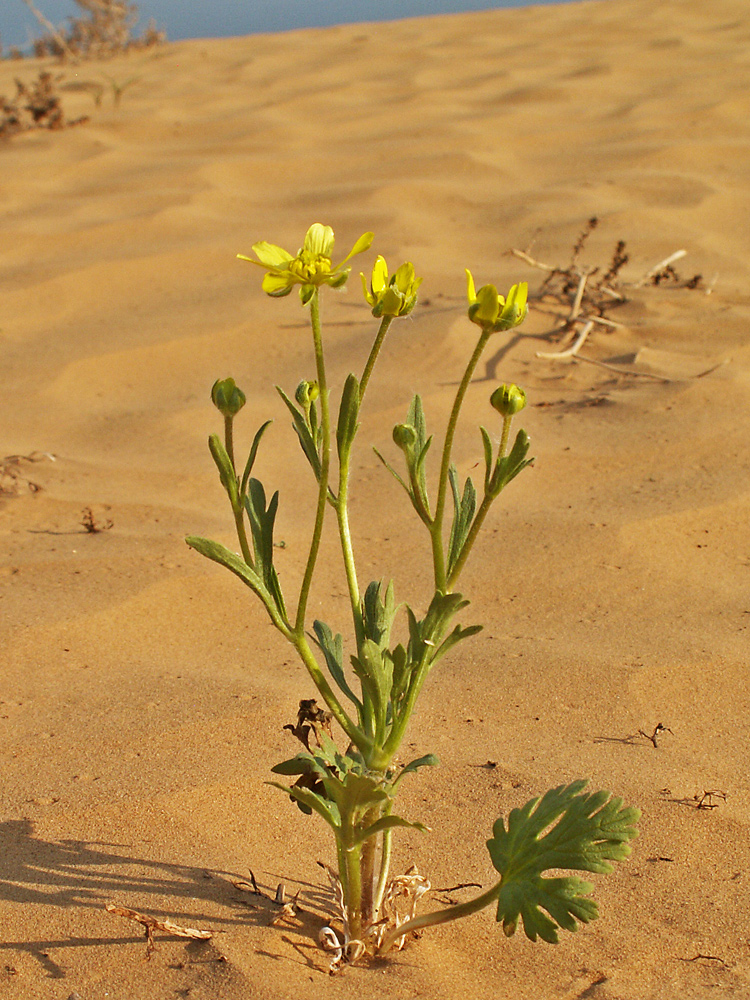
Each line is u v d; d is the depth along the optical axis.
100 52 19.19
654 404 4.30
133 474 3.91
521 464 1.50
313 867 1.92
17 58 19.27
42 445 4.25
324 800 1.74
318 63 14.55
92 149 10.02
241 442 4.19
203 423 4.38
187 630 2.82
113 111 11.86
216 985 1.61
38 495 3.70
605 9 17.55
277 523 3.49
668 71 12.28
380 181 8.34
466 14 19.33
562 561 3.13
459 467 3.80
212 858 1.92
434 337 5.05
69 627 2.78
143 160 9.52
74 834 1.98
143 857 1.92
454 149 9.27
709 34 14.38
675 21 15.62
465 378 1.51
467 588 3.02
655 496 3.52
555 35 15.30
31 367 5.01
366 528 3.44
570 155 9.14
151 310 5.80
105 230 7.16
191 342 5.24
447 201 7.84
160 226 7.27
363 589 3.04
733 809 2.04
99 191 8.38
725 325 5.23
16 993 1.60
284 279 1.47
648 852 1.94
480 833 2.00
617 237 6.76
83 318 5.74
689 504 3.43
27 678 2.56
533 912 1.50
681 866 1.90
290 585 3.07
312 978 1.64
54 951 1.68
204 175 8.60
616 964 1.69
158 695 2.47
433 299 5.70
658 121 9.98
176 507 3.61
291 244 6.79
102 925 1.74
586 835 1.53
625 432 4.05
